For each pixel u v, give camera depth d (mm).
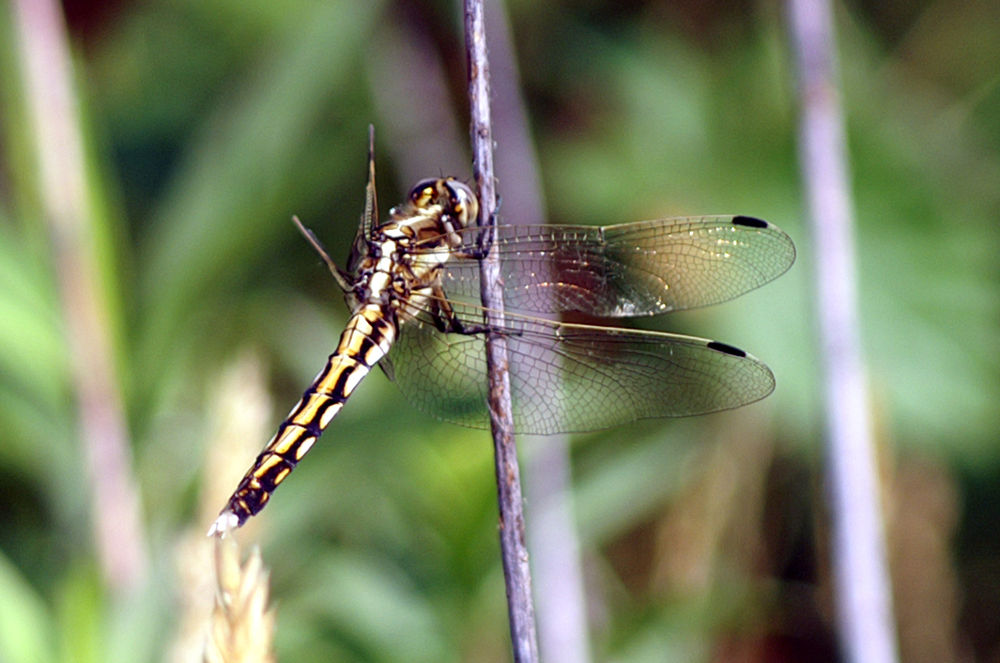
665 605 896
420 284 874
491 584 891
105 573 884
